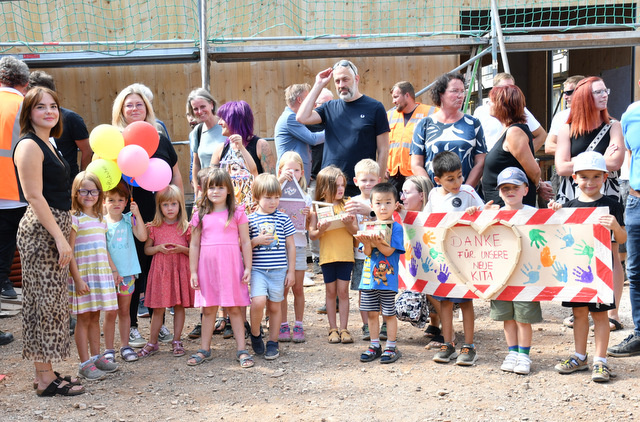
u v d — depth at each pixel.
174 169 5.81
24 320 4.15
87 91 9.92
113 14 9.81
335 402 4.04
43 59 9.00
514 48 9.29
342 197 5.55
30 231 4.10
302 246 5.42
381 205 4.73
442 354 4.76
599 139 5.27
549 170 11.67
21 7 9.59
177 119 10.02
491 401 3.99
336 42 9.84
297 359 4.90
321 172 5.51
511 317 4.56
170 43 9.17
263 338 5.45
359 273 5.44
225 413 3.89
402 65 10.04
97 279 4.62
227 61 9.60
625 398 3.98
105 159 4.84
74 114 5.91
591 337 5.29
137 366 4.81
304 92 6.71
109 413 3.91
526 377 4.40
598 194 4.58
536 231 4.50
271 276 4.95
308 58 9.68
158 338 5.49
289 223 5.11
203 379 4.50
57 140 5.83
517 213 4.56
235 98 10.02
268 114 10.05
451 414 3.81
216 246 4.81
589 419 3.69
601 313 4.32
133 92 5.34
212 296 4.79
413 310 5.06
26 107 4.09
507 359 4.57
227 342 5.43
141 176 4.93
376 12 9.91
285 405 4.00
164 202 5.05
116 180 4.84
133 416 3.86
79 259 4.61
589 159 4.44
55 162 4.13
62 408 3.99
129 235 5.00
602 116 5.32
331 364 4.77
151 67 9.94
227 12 9.80
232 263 4.81
